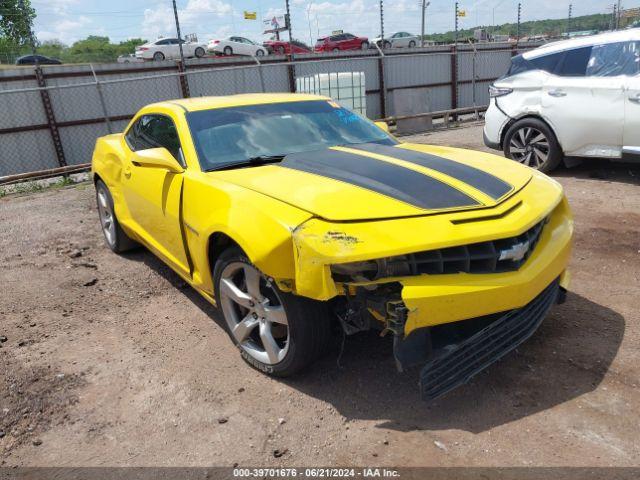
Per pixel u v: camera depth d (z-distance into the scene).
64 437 2.76
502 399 2.83
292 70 15.60
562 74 7.19
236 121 3.98
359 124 4.34
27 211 7.92
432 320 2.53
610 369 3.02
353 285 2.55
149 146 4.38
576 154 7.19
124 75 13.52
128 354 3.55
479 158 3.56
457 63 18.73
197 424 2.81
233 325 3.32
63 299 4.49
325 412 2.83
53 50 34.31
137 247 5.55
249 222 2.81
